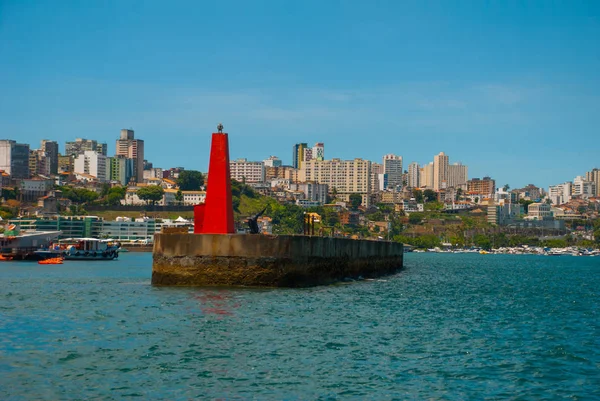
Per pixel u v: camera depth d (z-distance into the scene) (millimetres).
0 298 68250
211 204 74875
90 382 36125
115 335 47344
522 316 64938
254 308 59656
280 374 38375
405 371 39875
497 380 38594
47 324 51500
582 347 48188
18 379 36438
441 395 35531
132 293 70562
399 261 152125
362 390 35906
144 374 37688
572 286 110750
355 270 102000
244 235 73062
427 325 56312
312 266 80188
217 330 49531
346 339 48219
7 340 45500
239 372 38562
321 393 35250
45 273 116375
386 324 55594
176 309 58344
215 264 73250
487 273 151125
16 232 190500
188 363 40094
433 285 101500
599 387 37562
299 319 55375
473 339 50438
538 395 35906
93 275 109375
